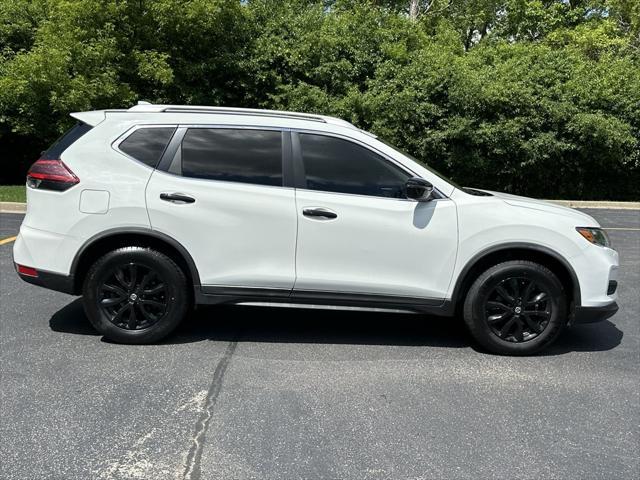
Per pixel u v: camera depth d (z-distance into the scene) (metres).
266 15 15.49
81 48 12.23
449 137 14.84
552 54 16.30
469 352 4.59
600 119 14.77
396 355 4.48
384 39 15.60
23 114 14.30
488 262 4.48
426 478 2.87
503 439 3.27
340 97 14.77
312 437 3.22
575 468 3.01
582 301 4.42
